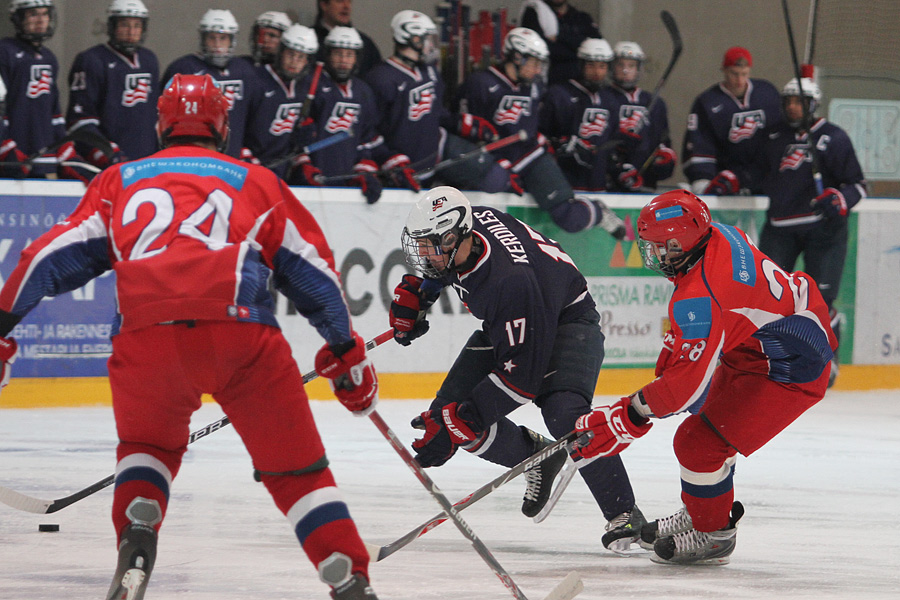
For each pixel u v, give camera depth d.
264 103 24.69
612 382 27.11
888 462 19.14
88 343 22.78
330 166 25.16
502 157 26.34
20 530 12.55
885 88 33.94
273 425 7.90
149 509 7.87
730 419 11.20
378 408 23.48
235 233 7.95
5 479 15.52
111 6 23.86
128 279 7.75
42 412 21.64
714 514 11.48
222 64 24.14
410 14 25.91
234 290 7.75
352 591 7.84
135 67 24.12
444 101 30.28
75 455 17.41
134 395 7.84
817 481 17.27
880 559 12.27
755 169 29.47
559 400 11.94
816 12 29.75
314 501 7.96
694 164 29.09
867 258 29.27
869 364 29.47
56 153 23.77
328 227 24.47
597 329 12.54
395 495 15.30
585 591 10.50
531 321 11.31
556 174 26.39
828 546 12.91
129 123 24.27
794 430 22.41
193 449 18.28
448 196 11.32
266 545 12.12
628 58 28.59
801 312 11.14
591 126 28.17
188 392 7.86
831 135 28.02
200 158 8.28
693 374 10.30
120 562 7.62
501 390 11.53
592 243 26.91
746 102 28.92
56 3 29.78
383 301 25.11
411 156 25.98
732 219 28.64
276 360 7.89
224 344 7.66
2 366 8.09
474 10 33.91
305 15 32.88
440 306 25.42
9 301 7.81
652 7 36.09
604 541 12.22
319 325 8.32
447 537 12.94
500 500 15.27
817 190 27.48
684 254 10.73
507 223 12.16
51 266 7.86
